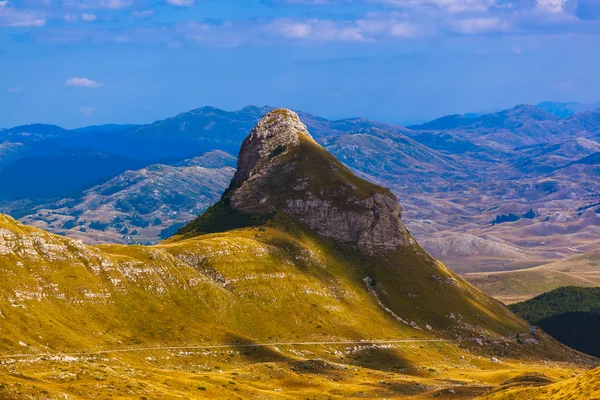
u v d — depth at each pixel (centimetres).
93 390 18338
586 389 17425
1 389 16325
